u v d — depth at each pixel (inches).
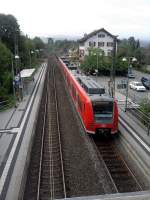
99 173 579.2
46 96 1439.5
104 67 2358.5
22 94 1325.0
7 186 507.8
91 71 2405.3
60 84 1888.5
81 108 902.4
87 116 772.6
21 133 810.2
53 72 2640.3
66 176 566.9
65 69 2033.7
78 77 1208.8
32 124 903.7
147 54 3582.7
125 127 850.1
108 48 3029.0
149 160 614.9
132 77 2251.5
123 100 1288.1
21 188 508.1
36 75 2354.8
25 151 671.1
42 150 702.5
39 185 528.7
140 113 936.9
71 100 1332.4
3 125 894.4
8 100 1210.6
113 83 1250.0
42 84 1846.7
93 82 969.5
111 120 762.2
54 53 6889.8
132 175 570.3
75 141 768.3
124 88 1568.7
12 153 660.1
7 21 2122.3
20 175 548.4
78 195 499.8
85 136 808.3
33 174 580.4
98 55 2394.2
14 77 1322.6
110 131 770.2
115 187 520.1
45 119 994.7
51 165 619.8
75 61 3435.0
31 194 505.7
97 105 765.3
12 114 1037.2
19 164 597.9
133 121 917.2
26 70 1807.3
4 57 1470.2
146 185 530.9
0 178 537.0
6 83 1380.4
